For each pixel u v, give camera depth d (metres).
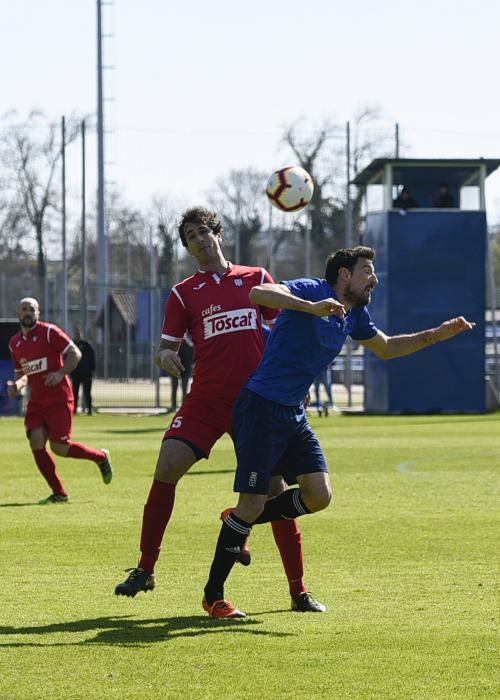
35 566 25.25
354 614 20.20
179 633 18.80
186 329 22.38
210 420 21.77
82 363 90.00
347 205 100.00
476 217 91.19
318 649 17.67
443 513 33.66
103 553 26.97
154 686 15.71
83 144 103.12
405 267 90.88
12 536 29.66
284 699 15.09
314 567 24.95
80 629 19.11
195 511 34.28
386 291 91.00
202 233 22.25
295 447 20.53
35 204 153.75
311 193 33.25
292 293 19.81
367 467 47.78
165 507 21.38
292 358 19.95
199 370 21.98
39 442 36.84
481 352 91.06
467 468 47.31
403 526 31.11
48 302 104.69
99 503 36.59
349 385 97.06
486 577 23.70
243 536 20.16
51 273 143.25
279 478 21.66
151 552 21.31
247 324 22.05
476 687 15.63
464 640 18.20
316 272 132.88
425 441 61.78
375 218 93.44
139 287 97.38
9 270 148.62
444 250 91.00
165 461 21.44
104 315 109.81
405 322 90.81
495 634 18.61
